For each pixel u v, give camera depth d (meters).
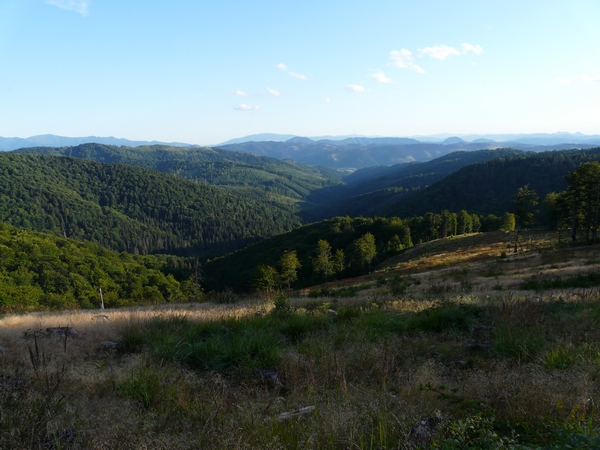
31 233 84.31
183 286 72.50
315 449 2.80
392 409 3.39
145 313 12.12
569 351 4.81
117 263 83.25
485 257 46.38
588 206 45.66
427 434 2.82
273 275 59.38
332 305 13.27
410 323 8.03
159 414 3.56
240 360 5.43
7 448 2.63
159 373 4.67
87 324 9.55
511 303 8.85
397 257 67.06
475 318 8.27
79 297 56.97
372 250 69.19
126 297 64.25
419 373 4.60
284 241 114.56
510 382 3.89
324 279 71.12
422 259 54.00
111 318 10.80
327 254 70.88
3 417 2.98
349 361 5.25
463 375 4.54
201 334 7.66
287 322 8.34
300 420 3.25
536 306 8.74
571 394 3.40
